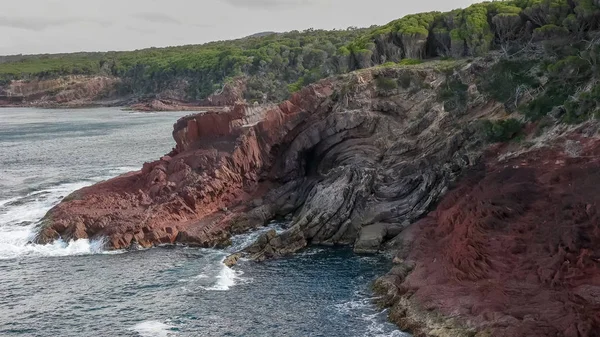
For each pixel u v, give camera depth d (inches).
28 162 4343.0
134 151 4763.8
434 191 2517.2
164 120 7534.5
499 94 2807.6
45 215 2758.4
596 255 1721.2
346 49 4244.6
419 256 2062.0
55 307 1883.6
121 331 1710.1
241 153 2994.6
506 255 1852.9
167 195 2795.3
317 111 3159.5
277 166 3115.2
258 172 3038.9
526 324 1448.1
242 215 2714.1
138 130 6284.5
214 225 2615.7
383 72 3326.8
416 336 1573.6
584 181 2092.8
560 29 3189.0
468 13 3804.1
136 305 1882.4
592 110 2404.0
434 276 1843.0
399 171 2699.3
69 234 2513.5
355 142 3058.6
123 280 2095.2
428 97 3132.4
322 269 2134.6
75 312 1845.5
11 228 2664.9
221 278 2073.1
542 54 2977.4
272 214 2800.2
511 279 1717.5
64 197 3105.3
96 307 1877.5
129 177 3142.2
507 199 2144.4
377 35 4170.8
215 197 2817.4
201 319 1768.0
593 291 1552.7
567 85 2645.2
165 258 2324.1
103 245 2443.4
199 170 2970.0
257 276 2091.5
